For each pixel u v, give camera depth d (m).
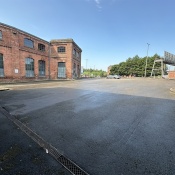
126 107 6.20
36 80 24.23
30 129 3.85
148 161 2.50
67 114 5.17
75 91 11.13
